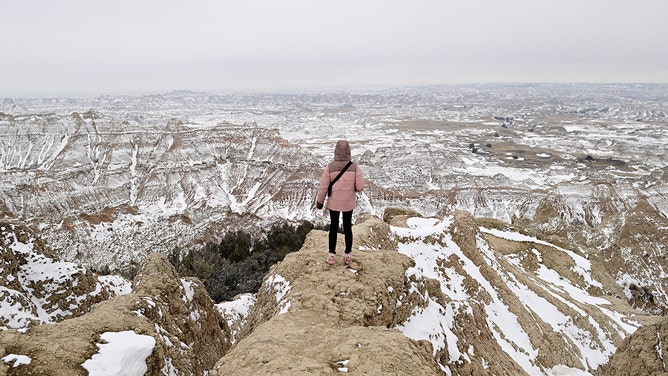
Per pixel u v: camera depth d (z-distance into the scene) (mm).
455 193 115688
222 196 117000
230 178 128250
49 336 10070
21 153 127062
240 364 8062
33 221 88812
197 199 114750
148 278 19188
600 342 28609
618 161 189875
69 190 105812
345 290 11562
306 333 9328
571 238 67000
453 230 29516
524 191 115688
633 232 60812
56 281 19844
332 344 8664
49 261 20312
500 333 23406
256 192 121562
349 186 11930
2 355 8844
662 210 91938
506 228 51938
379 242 22812
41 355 9211
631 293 54125
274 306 12469
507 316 25500
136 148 137250
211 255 58281
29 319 17203
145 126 147250
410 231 27094
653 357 16047
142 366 10938
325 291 11484
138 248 82688
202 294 22906
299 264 13422
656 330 16688
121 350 10539
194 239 90062
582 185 103312
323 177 11977
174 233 90750
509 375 16734
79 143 133625
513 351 22375
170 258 61906
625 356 17547
